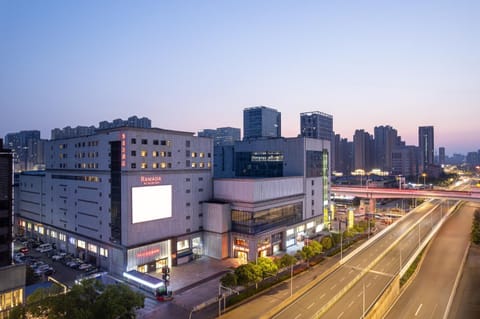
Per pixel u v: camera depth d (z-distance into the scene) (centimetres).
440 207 18438
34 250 9700
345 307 5884
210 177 9506
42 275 7506
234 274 6228
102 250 8088
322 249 9088
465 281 7562
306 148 11250
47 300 4500
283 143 11600
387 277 7450
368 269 8038
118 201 7588
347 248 9925
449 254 9562
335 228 12888
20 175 11781
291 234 10238
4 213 5559
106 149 7944
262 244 8862
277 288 6706
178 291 6675
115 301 4609
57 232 9775
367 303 6025
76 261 8488
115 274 7575
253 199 8594
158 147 8088
